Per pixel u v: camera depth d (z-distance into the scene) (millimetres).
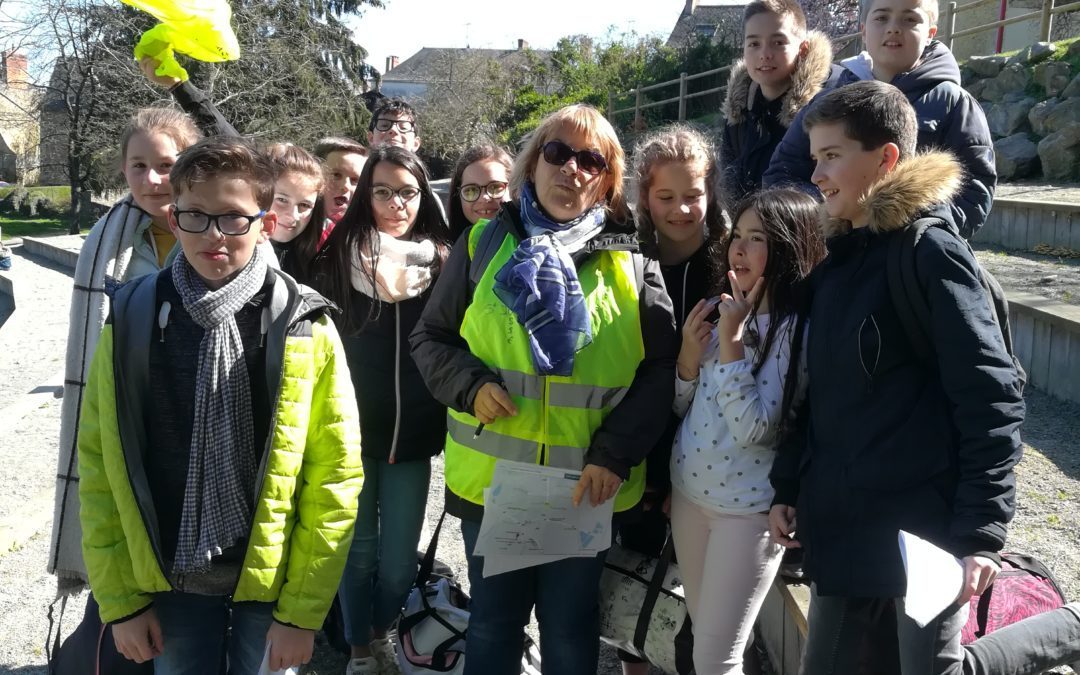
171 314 2203
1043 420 4941
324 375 2277
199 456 2158
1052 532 3580
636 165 2793
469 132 31859
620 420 2412
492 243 2541
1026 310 5629
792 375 2381
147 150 2703
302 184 3201
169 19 2816
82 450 2229
